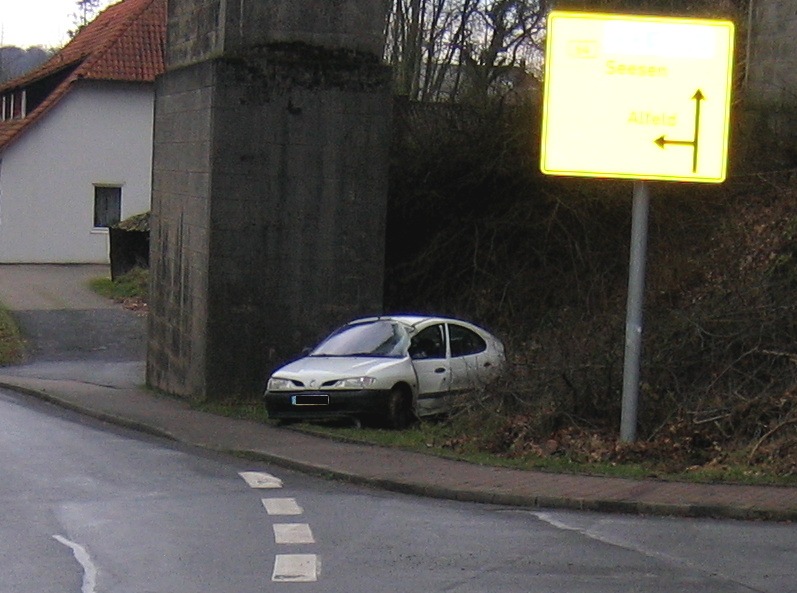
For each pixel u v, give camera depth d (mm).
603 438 13578
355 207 19734
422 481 11594
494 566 8227
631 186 20797
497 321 21562
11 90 49688
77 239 45281
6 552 8648
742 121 20141
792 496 10656
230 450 14227
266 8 19297
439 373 16641
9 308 34031
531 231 22016
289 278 19578
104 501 10852
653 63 12875
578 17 12867
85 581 7770
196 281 20016
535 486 11266
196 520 9945
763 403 13180
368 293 19844
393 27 38625
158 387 22438
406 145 22797
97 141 45281
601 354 14672
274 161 19438
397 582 7750
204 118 19672
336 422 16547
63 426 17047
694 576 7938
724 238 18750
